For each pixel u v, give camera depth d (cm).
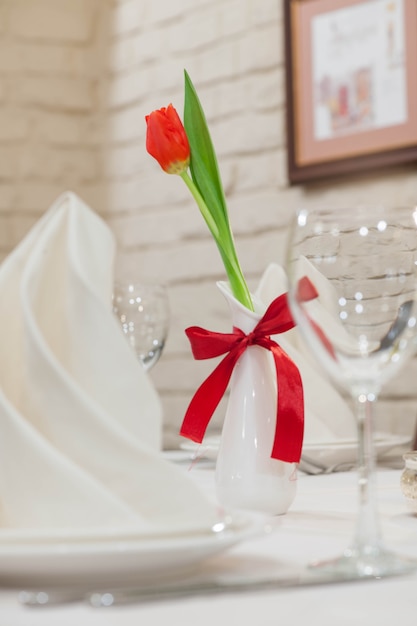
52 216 84
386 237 74
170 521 76
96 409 76
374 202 263
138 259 341
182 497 76
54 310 80
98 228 83
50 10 354
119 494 76
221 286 103
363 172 264
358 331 74
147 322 130
